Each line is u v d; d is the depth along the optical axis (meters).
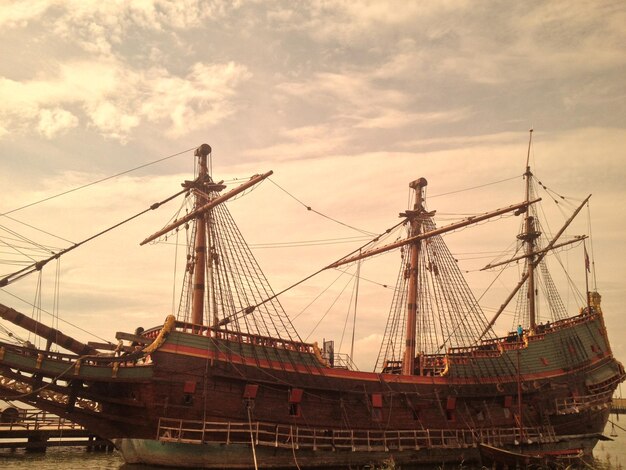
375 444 36.56
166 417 30.45
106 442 44.28
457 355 44.09
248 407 32.59
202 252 41.09
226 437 31.39
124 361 30.20
